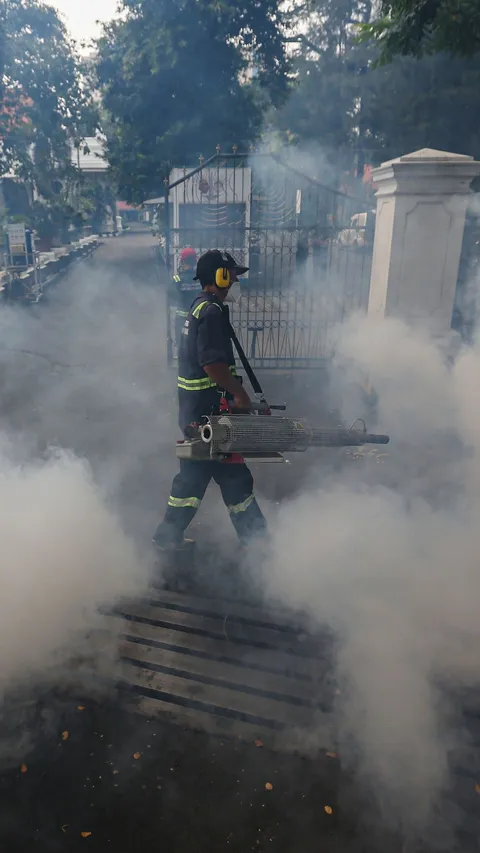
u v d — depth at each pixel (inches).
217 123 686.5
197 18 631.2
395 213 203.6
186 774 88.0
